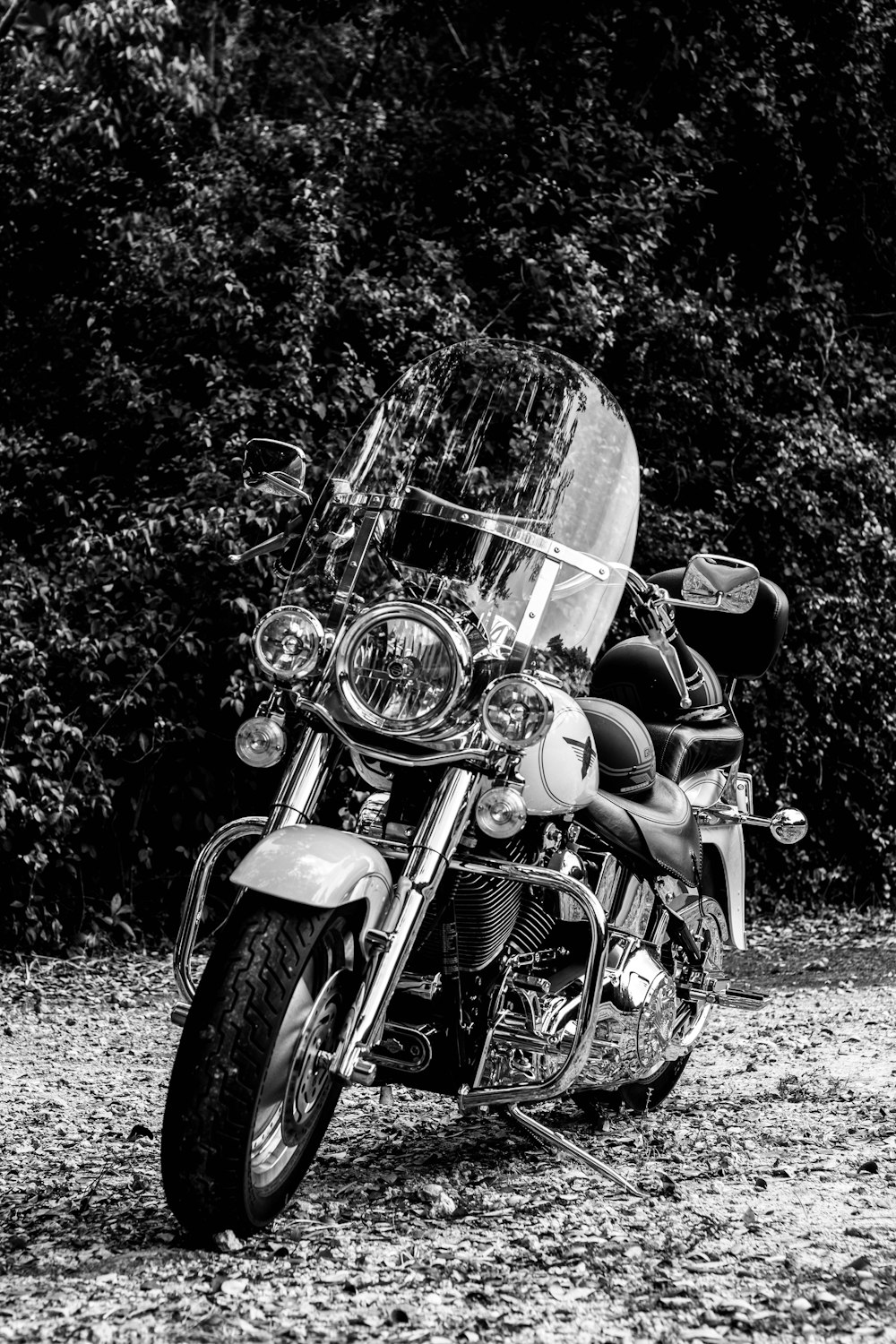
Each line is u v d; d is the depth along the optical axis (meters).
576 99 10.49
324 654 3.21
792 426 10.39
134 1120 4.40
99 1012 6.50
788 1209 3.29
